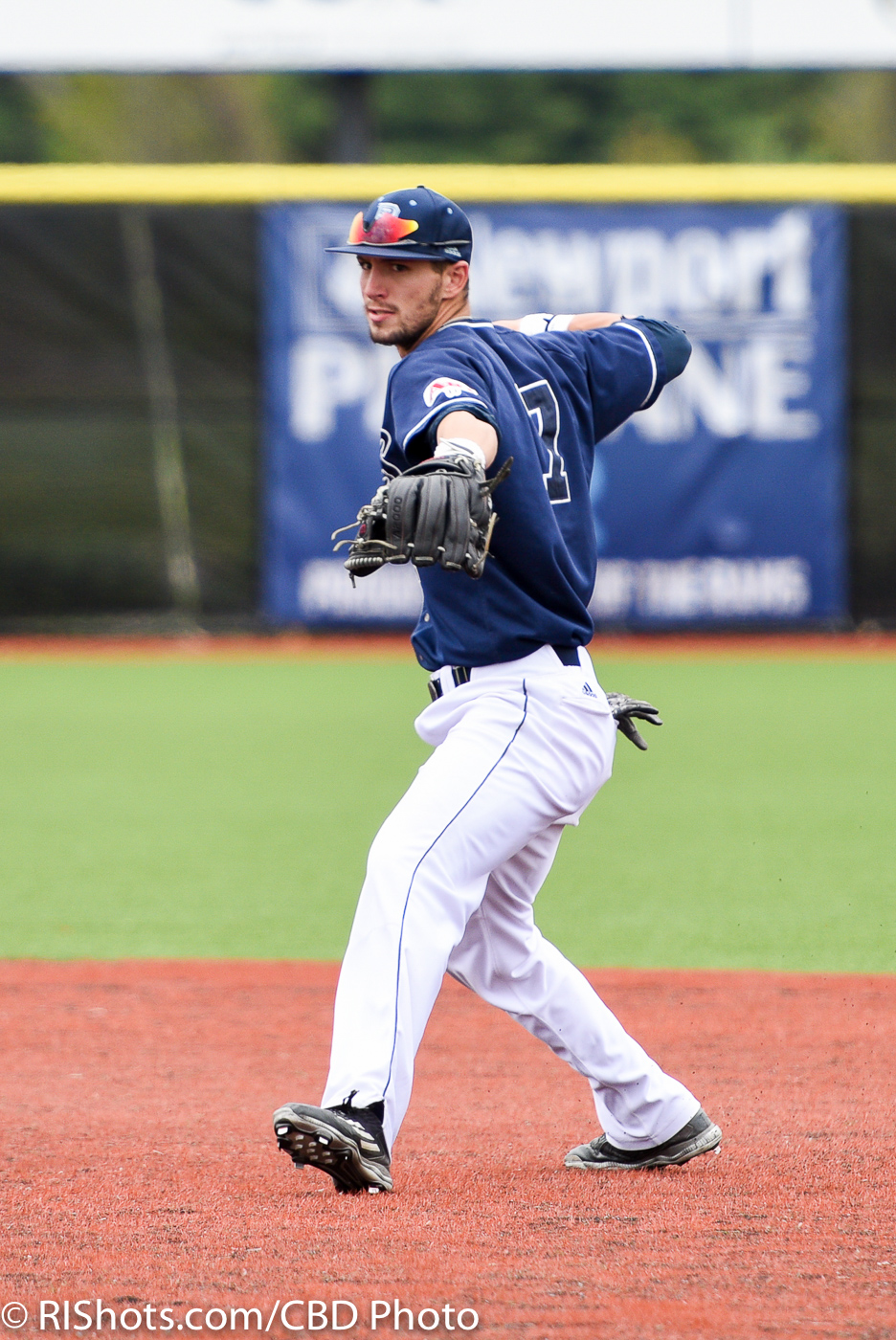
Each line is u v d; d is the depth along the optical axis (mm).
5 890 20703
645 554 48344
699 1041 14234
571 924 18750
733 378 47781
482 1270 9039
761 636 49031
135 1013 15375
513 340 10688
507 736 10227
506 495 9984
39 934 18469
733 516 48156
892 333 47719
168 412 48312
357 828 24703
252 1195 10391
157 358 48062
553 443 10516
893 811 25656
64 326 48062
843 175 47344
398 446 10078
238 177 47469
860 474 48094
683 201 47594
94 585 49031
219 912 19516
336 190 47656
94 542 48875
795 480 48031
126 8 51219
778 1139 11609
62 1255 9328
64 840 23844
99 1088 13008
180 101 104812
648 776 29047
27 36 51344
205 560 48781
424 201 10180
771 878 21062
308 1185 10594
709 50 50875
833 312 47656
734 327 47719
